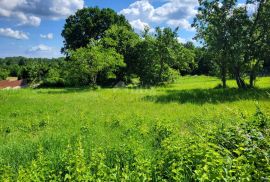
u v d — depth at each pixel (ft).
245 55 116.78
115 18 225.35
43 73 268.82
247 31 113.70
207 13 115.14
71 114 63.98
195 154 22.58
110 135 40.65
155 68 199.62
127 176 21.93
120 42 205.46
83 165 24.30
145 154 28.76
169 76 199.41
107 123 50.21
